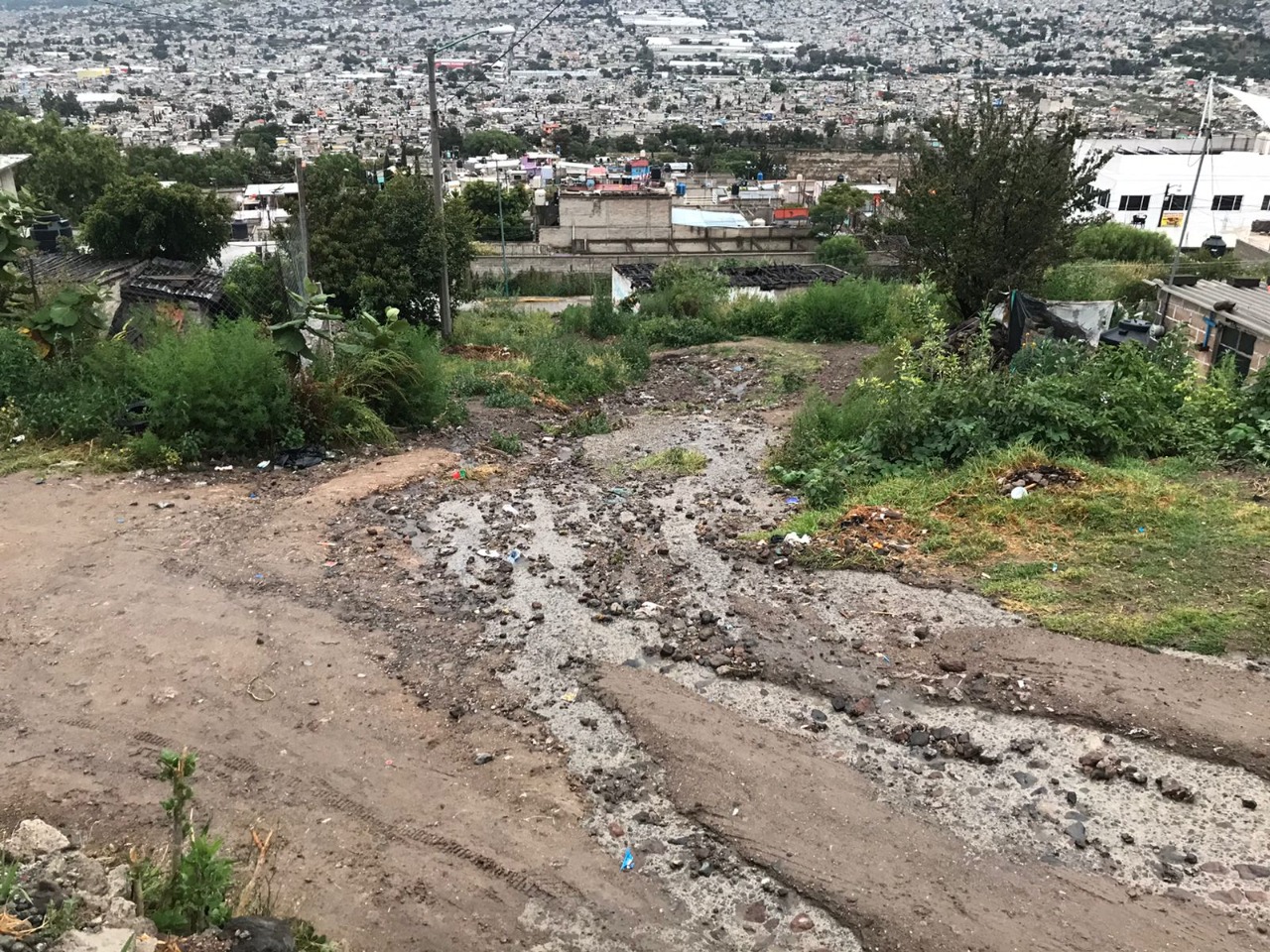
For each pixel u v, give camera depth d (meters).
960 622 6.21
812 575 7.05
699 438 11.89
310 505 8.37
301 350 10.34
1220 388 9.68
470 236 25.33
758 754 5.00
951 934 3.89
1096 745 4.97
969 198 17.09
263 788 4.77
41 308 10.77
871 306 19.98
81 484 8.58
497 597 6.80
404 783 4.84
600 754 5.09
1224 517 7.24
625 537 7.94
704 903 4.14
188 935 3.15
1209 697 5.23
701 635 6.16
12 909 2.91
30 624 6.15
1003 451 8.66
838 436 10.34
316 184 21.16
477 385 14.02
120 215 21.77
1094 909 3.99
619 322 21.16
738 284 25.36
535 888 4.21
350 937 3.90
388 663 5.90
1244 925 3.88
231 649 5.98
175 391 9.46
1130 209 44.66
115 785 4.73
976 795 4.68
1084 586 6.51
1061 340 12.97
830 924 4.01
